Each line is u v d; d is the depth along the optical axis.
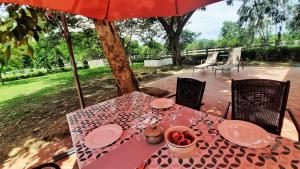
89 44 16.34
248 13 11.36
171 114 1.79
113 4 1.28
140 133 1.50
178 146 1.12
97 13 1.25
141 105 2.14
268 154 1.08
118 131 1.53
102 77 11.30
